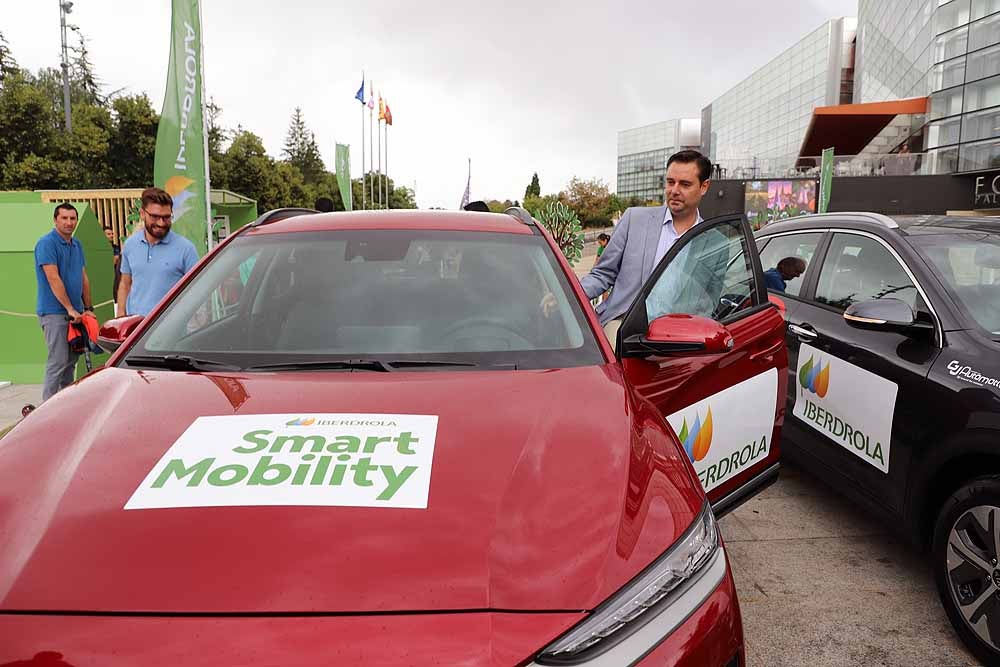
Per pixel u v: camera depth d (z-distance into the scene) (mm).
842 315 3842
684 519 1569
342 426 1697
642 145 125062
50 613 1211
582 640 1258
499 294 2475
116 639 1170
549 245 2791
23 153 36906
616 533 1438
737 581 3322
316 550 1306
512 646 1208
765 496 4387
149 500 1431
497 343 2266
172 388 1935
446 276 2545
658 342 2434
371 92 57469
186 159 6723
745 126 86625
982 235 3627
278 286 2516
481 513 1419
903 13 49812
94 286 7898
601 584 1333
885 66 55406
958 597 2744
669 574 1427
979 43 37656
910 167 35625
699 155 3602
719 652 1430
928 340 3150
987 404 2707
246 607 1212
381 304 2418
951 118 40281
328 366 2104
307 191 63750
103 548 1314
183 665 1138
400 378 2020
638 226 3777
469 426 1718
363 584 1254
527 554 1350
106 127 39844
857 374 3486
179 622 1190
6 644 1175
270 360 2154
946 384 2932
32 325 7535
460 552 1326
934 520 3035
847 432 3562
